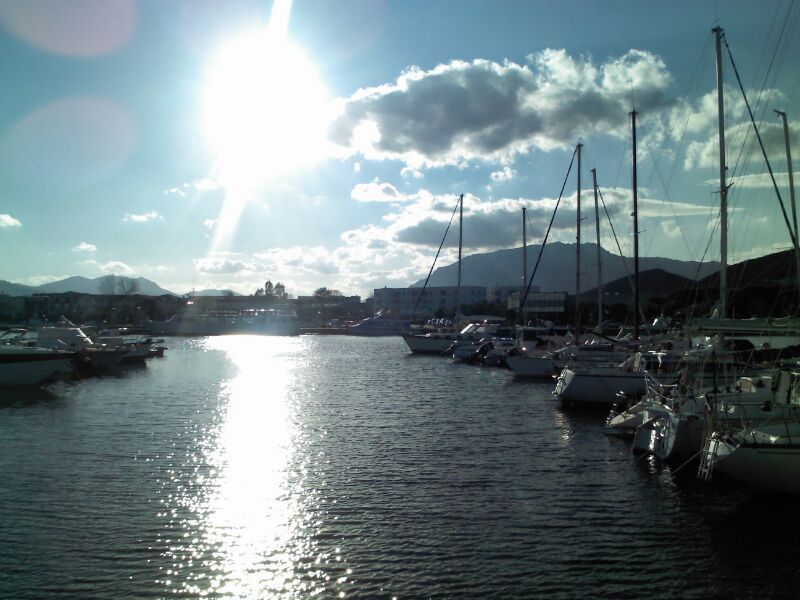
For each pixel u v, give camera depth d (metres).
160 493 19.12
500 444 25.86
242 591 13.12
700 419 20.97
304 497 18.80
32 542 15.40
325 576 13.78
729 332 23.22
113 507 17.84
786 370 22.59
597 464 22.47
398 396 41.59
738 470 17.50
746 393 21.98
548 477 20.86
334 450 24.77
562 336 66.31
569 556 14.67
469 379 53.06
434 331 99.56
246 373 58.78
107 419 31.56
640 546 15.23
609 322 80.25
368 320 175.25
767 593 13.05
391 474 21.27
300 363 72.62
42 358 41.69
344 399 40.03
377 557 14.65
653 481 20.28
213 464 22.48
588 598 12.82
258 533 16.02
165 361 74.94
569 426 29.89
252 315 176.62
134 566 14.20
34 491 19.22
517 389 45.56
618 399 34.25
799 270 33.19
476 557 14.62
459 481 20.45
